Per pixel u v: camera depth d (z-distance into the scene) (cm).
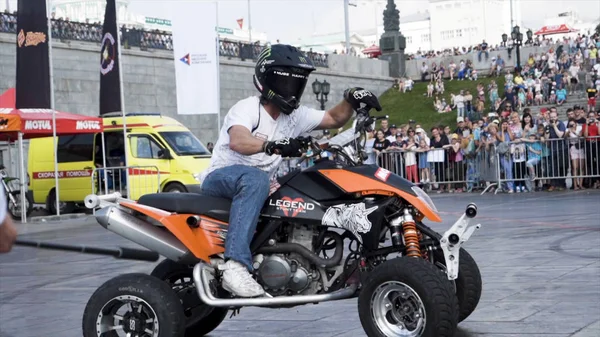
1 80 2656
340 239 499
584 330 526
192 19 1789
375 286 469
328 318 620
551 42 5344
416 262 461
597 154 1825
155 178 1952
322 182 496
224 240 507
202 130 3584
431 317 450
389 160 2127
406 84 4909
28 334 625
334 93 4578
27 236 1453
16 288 870
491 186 1939
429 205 484
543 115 2206
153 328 497
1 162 2566
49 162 2084
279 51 509
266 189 500
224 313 584
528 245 952
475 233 1104
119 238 1348
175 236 518
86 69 2981
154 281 503
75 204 2092
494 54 5000
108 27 1831
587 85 3772
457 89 4738
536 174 1881
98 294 506
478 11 11700
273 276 500
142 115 2006
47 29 1697
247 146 495
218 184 509
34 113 1800
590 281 697
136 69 3269
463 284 534
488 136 1950
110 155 2002
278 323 613
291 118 530
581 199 1571
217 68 1794
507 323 560
